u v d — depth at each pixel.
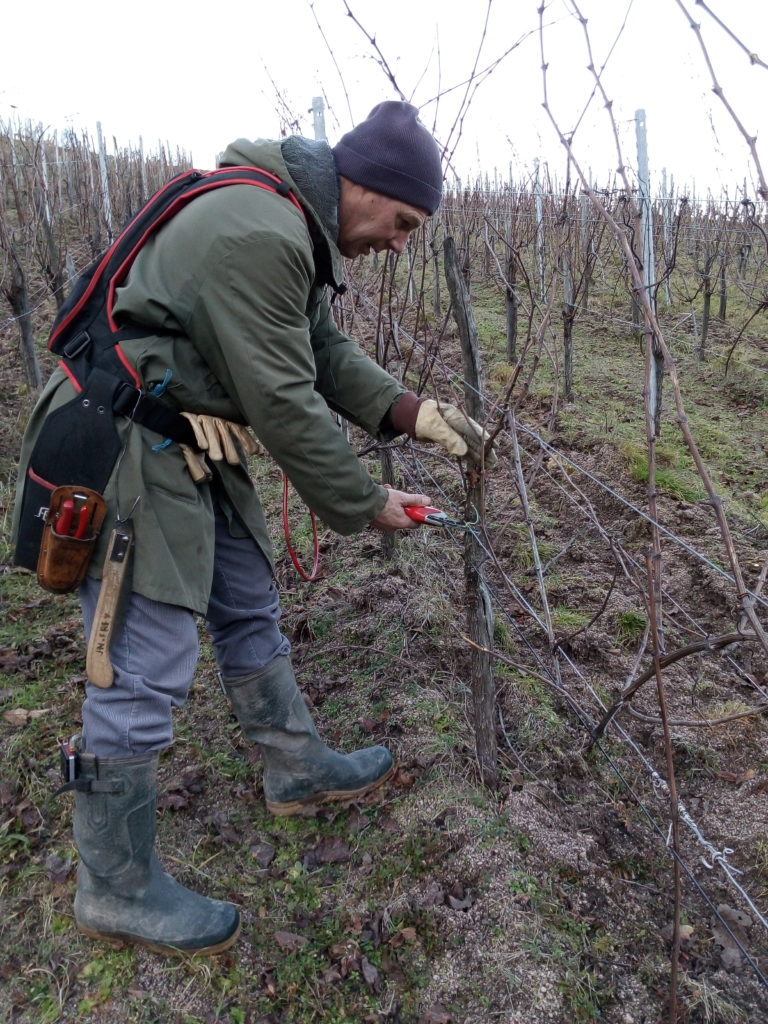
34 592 3.29
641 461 4.27
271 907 1.82
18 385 6.05
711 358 6.93
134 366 1.46
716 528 3.75
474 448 1.79
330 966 1.69
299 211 1.49
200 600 1.58
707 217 9.50
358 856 1.94
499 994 1.59
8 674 2.69
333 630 2.85
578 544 3.62
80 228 10.80
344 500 1.59
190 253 1.41
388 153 1.54
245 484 1.77
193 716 2.45
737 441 5.18
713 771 2.31
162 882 1.68
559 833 1.97
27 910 1.79
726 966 1.74
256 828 2.04
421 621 2.76
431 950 1.70
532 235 8.23
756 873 1.97
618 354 6.91
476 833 1.91
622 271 7.40
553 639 2.22
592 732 2.19
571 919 1.76
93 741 1.54
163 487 1.50
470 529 1.87
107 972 1.64
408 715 2.32
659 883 1.96
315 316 1.76
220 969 1.66
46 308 7.84
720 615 3.09
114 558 1.47
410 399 1.83
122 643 1.52
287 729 1.99
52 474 1.48
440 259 7.85
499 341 6.62
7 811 2.06
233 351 1.42
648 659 2.80
